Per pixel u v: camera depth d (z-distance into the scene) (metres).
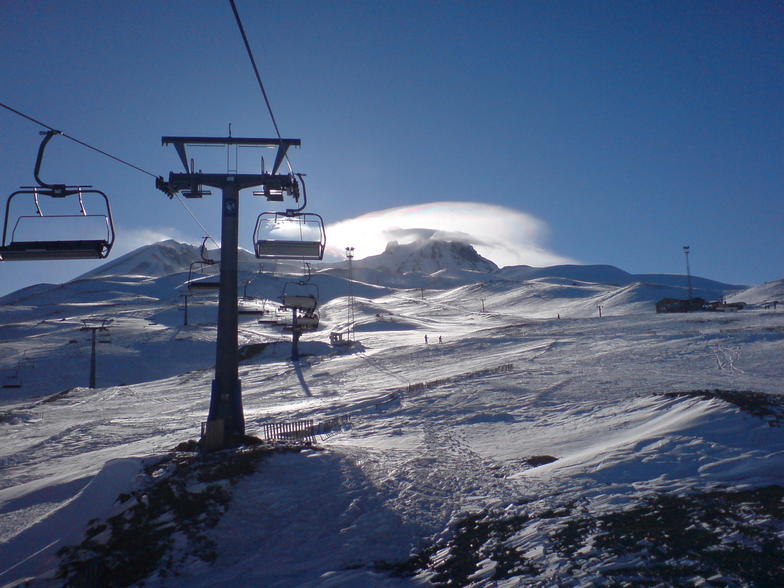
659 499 9.48
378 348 68.38
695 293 151.62
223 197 15.23
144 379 68.88
